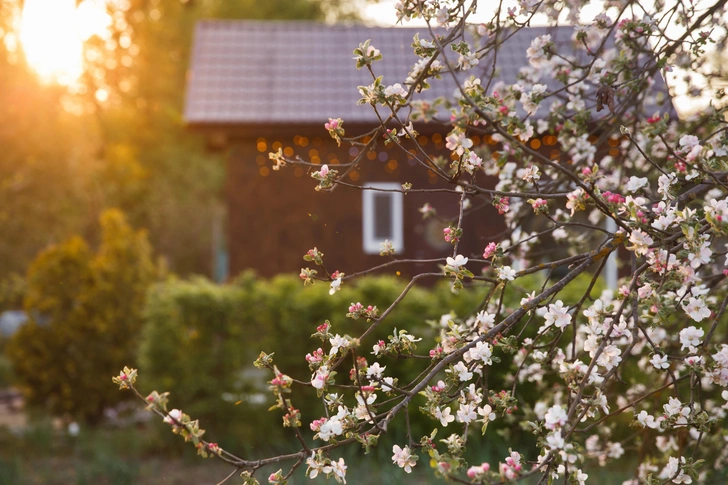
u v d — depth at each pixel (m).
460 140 2.21
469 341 2.35
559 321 2.28
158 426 7.05
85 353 8.62
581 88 3.35
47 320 8.69
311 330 6.87
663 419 2.40
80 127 12.99
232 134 10.59
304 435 6.82
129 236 9.15
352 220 10.66
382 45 11.62
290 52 12.42
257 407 6.95
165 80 23.48
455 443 2.23
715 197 3.30
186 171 27.11
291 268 10.74
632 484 3.32
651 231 2.13
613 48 3.41
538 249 3.74
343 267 10.66
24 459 7.11
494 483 1.76
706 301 2.95
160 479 6.28
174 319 7.09
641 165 3.62
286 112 10.66
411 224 10.44
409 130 2.31
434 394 2.26
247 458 6.54
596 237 3.65
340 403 2.28
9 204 9.42
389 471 5.64
